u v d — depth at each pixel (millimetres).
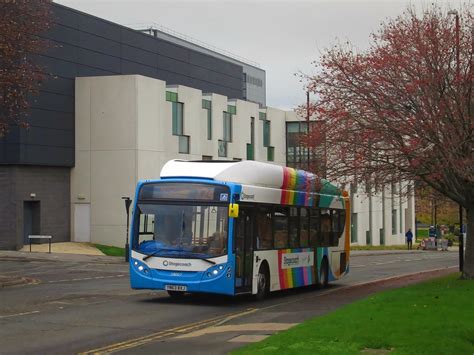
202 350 10664
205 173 17391
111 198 42438
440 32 20000
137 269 17219
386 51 20375
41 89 40656
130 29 47656
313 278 22000
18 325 13414
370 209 70000
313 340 10453
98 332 12656
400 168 20172
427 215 94562
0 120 25062
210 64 57188
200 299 18703
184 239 17031
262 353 9461
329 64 21766
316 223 22406
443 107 19141
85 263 34625
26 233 41250
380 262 43812
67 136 42719
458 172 19172
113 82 42375
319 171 21188
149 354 10406
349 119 20469
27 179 40406
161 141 44156
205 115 49594
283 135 60125
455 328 11109
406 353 9266
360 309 14211
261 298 18609
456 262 43688
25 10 23391
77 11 43156
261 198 18500
